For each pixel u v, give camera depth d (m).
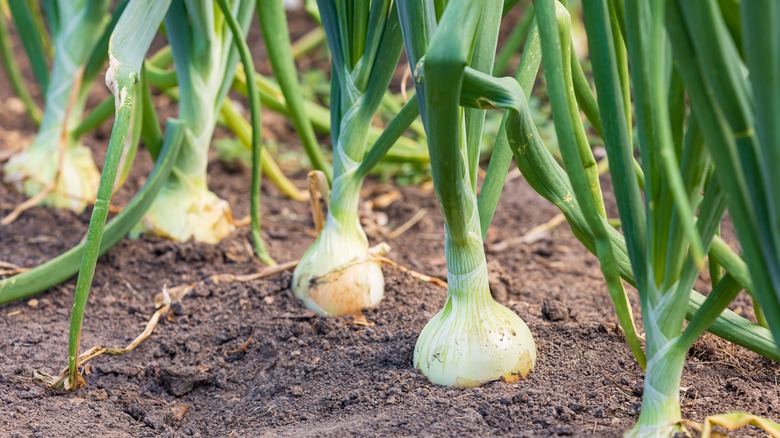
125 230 1.55
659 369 1.26
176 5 1.57
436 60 1.20
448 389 1.36
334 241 1.50
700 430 1.26
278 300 1.53
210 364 1.48
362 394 1.38
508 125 1.28
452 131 1.24
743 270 1.23
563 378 1.38
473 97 1.25
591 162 1.34
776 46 1.15
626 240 1.26
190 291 1.57
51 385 1.42
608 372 1.39
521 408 1.33
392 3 1.43
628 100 1.33
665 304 1.25
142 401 1.43
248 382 1.46
